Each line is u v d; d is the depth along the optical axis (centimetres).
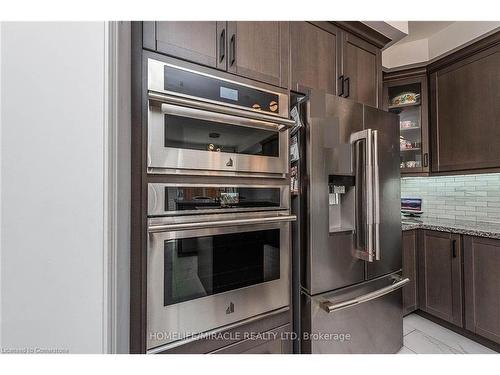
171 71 99
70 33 66
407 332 199
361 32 160
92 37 66
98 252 65
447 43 221
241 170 114
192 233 101
